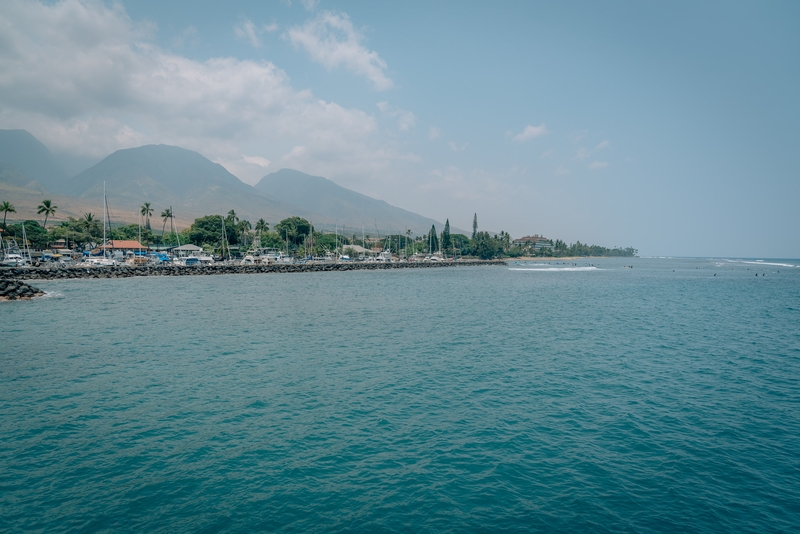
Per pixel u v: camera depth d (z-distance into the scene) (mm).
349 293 87688
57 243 187625
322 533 13922
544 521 14539
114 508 15070
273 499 15680
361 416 22859
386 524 14367
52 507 15062
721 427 21875
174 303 67750
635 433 21125
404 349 37875
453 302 74500
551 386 27969
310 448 19375
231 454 18781
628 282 138500
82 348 37188
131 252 168750
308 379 28984
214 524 14344
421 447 19547
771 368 32906
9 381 28094
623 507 15305
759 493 16188
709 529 14172
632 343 41688
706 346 40688
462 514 14898
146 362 32938
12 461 18016
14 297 69625
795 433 21234
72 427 21250
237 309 62000
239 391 26531
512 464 18125
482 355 36000
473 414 23250
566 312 63906
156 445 19516
